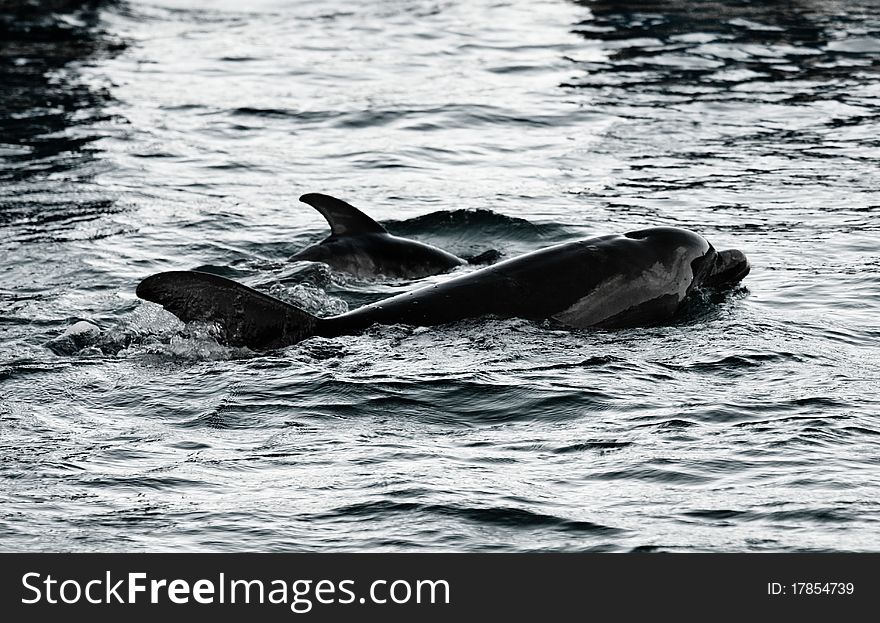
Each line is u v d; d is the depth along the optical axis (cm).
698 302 3475
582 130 6072
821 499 2152
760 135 5900
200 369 2934
